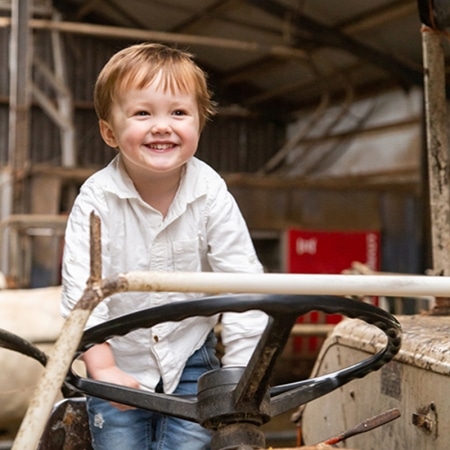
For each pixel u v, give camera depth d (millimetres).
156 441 1696
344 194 7875
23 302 3979
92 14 11586
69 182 7223
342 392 2000
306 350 6477
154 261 1700
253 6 8773
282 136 12836
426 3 2084
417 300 4801
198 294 1734
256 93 12375
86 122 11906
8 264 6422
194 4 9609
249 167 12672
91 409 1729
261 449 1257
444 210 2133
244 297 1171
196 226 1720
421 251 7988
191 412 1405
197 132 1644
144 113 1597
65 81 9906
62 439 1792
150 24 10875
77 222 1671
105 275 1697
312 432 2158
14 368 3842
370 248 7895
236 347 1642
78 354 1315
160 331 1717
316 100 11703
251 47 8445
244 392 1286
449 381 1579
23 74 6832
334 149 11320
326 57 9898
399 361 1750
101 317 1589
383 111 10438
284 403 1419
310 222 7758
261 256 8094
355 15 8734
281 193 7680
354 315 1270
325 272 7770
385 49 9258
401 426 1736
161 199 1706
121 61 1621
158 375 1732
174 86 1597
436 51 2143
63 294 1622
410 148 9773
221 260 1728
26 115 6840
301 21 8977
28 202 7059
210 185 1735
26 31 6855
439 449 1600
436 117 2143
